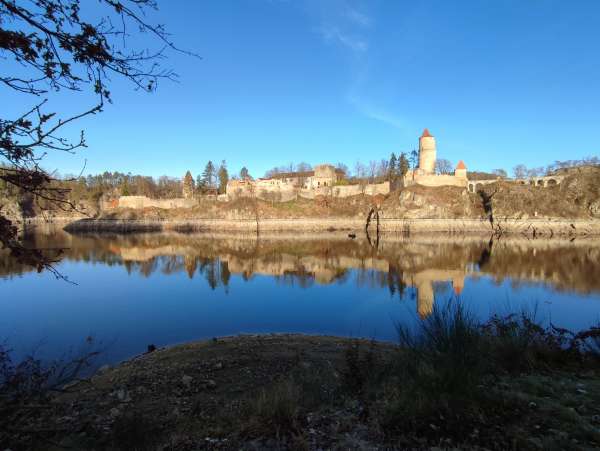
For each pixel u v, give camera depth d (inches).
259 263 1977.1
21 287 1275.8
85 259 2089.1
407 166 4830.2
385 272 1665.8
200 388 429.1
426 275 1565.0
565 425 196.9
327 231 4224.9
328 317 912.3
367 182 5305.1
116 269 1733.5
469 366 257.4
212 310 991.6
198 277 1541.6
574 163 5698.8
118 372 512.1
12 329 804.0
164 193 6107.3
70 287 1295.5
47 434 194.5
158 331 802.2
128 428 254.8
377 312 952.3
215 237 3688.5
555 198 4160.9
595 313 895.7
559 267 1726.1
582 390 247.1
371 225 4239.7
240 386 434.0
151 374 494.0
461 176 4394.7
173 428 271.0
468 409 213.5
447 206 4128.9
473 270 1674.5
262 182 5187.0
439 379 235.8
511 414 210.4
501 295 1128.8
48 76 133.0
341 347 632.4
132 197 5157.5
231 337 733.3
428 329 299.7
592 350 337.1
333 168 5506.9
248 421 242.8
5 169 131.1
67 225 4493.1
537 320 822.5
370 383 285.1
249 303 1074.7
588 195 4124.0
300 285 1362.0
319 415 238.7
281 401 249.0
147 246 2842.0
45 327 822.5
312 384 307.4
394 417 216.5
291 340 695.7
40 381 178.5
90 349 669.9
